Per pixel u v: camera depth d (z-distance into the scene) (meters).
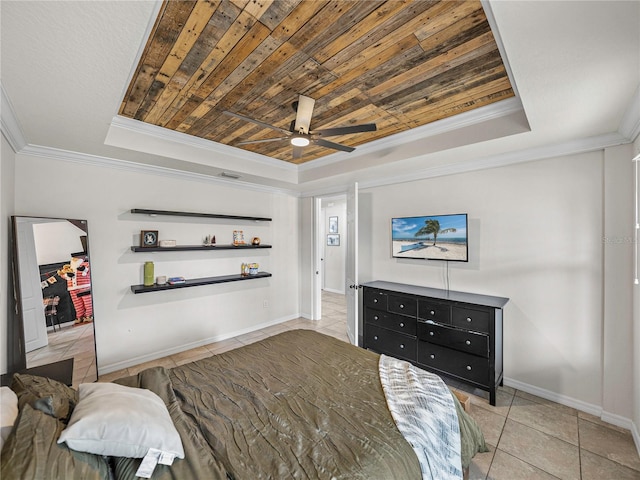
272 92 2.15
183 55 1.71
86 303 2.86
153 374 1.70
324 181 4.11
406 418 1.38
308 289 5.09
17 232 2.40
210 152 3.33
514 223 2.80
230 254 4.19
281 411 1.43
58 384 1.37
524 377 2.75
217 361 2.00
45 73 1.45
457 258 3.13
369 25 1.48
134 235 3.28
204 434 1.26
